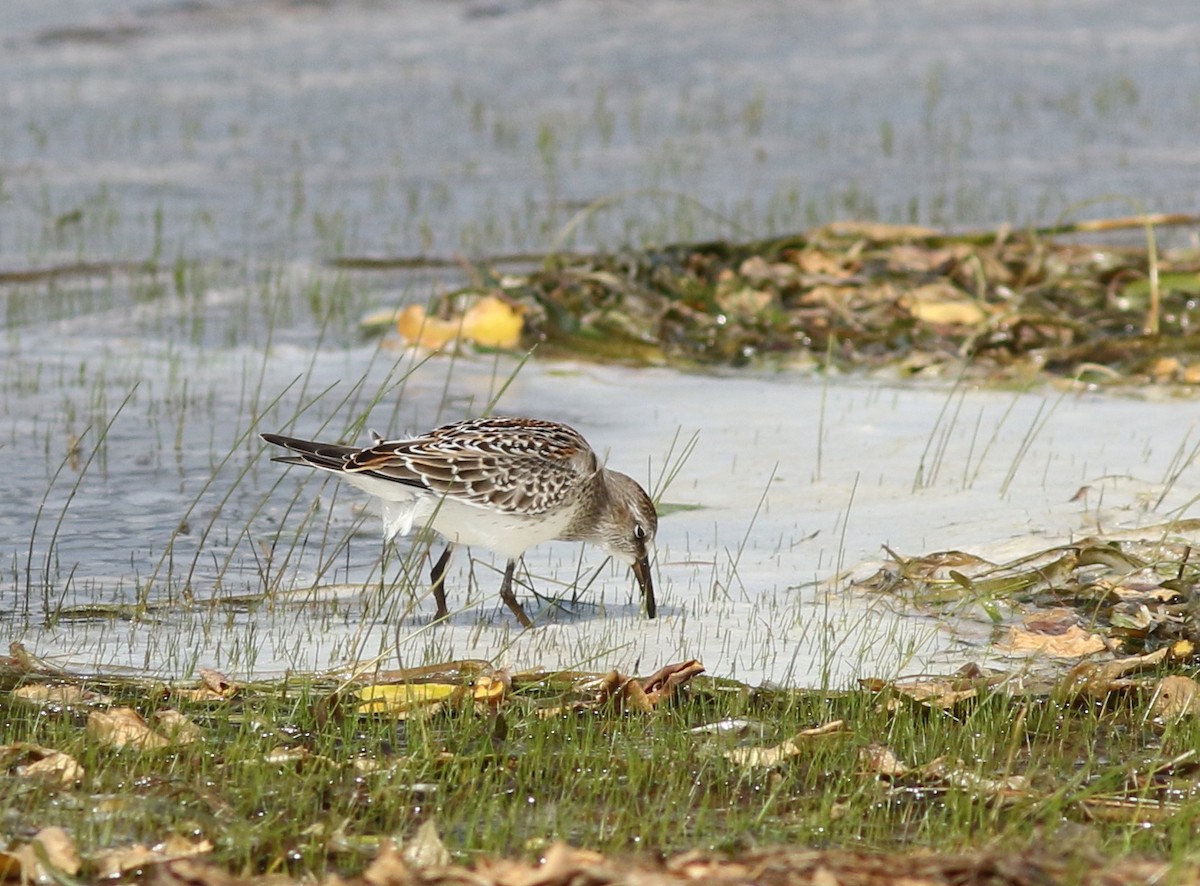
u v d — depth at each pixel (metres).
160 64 37.25
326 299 21.45
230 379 17.42
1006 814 7.80
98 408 16.09
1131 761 8.49
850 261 21.31
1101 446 14.70
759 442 15.02
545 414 16.08
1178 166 30.36
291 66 37.53
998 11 45.53
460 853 7.21
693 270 21.14
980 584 10.94
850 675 9.61
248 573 11.59
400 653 9.90
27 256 23.42
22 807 7.66
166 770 8.16
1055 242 23.47
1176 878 6.46
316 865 7.23
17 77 35.56
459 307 19.84
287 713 9.02
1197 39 42.44
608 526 10.87
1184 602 10.68
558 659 9.93
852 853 6.99
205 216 25.45
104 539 12.29
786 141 32.50
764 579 11.47
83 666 9.63
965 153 31.53
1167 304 19.80
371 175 29.33
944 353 18.31
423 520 10.62
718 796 8.07
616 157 30.97
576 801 7.95
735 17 43.78
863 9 45.38
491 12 43.12
